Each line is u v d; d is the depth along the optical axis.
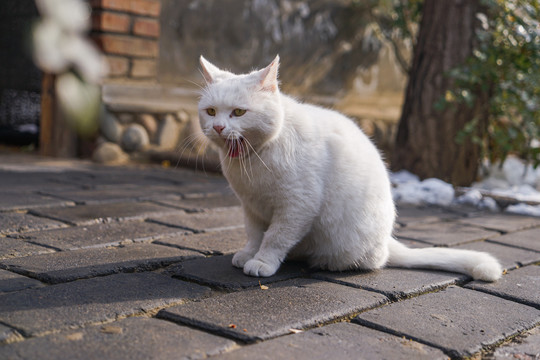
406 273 1.46
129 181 2.23
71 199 1.86
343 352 1.15
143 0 2.67
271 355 1.13
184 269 1.40
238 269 1.42
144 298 1.26
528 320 1.29
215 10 2.92
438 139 2.38
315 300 1.30
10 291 1.26
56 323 1.16
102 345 1.12
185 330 1.17
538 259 1.62
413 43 2.96
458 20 2.35
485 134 2.45
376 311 1.28
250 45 3.06
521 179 2.62
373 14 3.36
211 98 1.37
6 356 1.08
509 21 2.33
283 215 1.39
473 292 1.40
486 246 1.71
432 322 1.26
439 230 1.84
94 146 2.69
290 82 3.24
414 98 2.45
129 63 2.69
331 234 1.42
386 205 1.45
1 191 1.91
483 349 1.20
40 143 2.81
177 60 2.85
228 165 1.40
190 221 1.75
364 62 3.50
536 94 2.42
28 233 1.56
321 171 1.39
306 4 3.22
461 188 2.32
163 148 2.84
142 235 1.60
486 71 2.29
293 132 1.38
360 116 3.49
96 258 1.43
